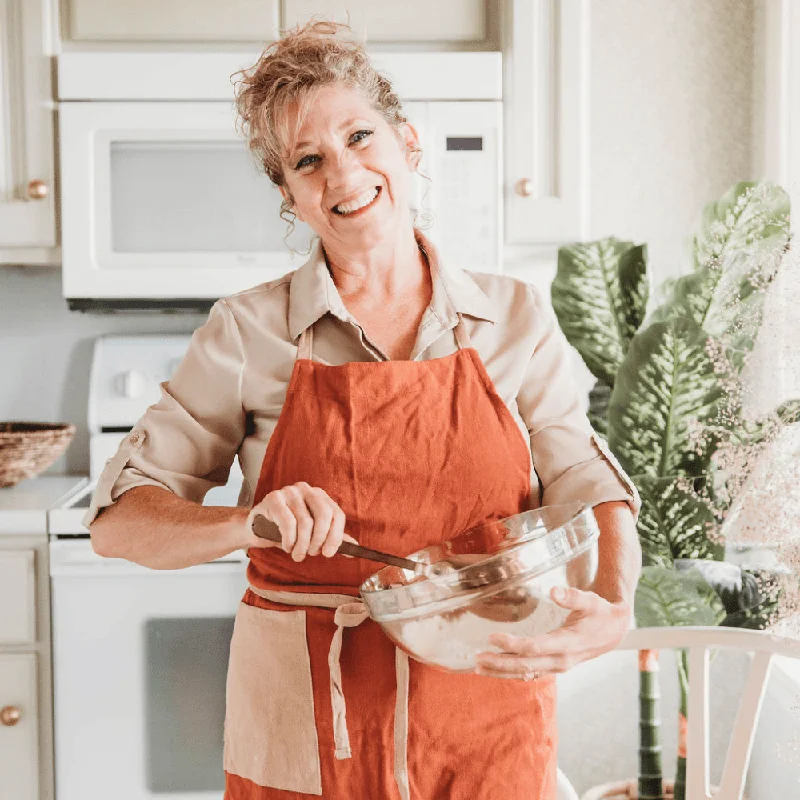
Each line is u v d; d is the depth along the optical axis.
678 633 1.19
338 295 1.02
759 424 1.37
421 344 1.01
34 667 1.82
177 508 0.95
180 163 1.96
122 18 1.95
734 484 1.13
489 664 0.82
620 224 2.26
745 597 1.56
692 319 1.65
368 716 0.94
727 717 2.17
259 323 1.04
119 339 2.19
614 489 1.00
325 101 0.95
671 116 2.24
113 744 1.80
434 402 0.99
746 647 1.16
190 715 1.80
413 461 0.98
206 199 1.97
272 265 1.98
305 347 1.02
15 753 1.83
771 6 2.09
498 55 1.94
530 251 2.09
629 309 1.81
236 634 1.02
